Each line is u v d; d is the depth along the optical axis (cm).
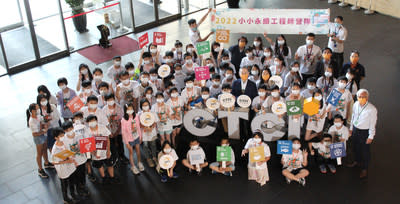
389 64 1059
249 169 709
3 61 1112
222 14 963
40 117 715
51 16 1147
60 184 736
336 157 695
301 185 707
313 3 1460
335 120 692
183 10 1447
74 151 660
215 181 725
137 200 692
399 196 677
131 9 1287
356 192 689
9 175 761
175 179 733
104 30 1205
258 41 918
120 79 798
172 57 896
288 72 878
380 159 755
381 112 879
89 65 1145
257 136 682
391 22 1295
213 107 746
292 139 686
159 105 736
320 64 869
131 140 708
